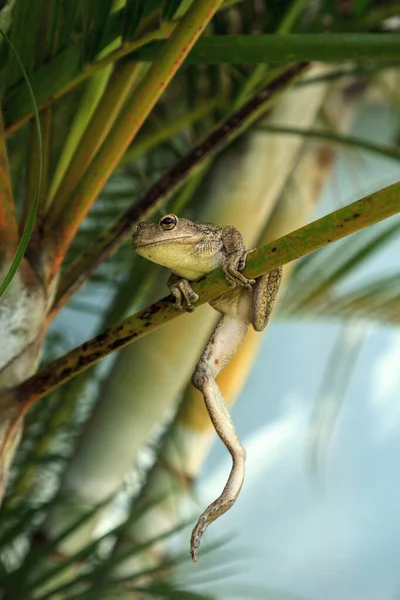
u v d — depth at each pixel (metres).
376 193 0.85
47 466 1.36
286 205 1.45
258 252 0.90
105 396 1.30
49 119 0.98
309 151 1.45
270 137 1.29
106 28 0.94
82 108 0.98
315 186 1.46
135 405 1.29
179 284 0.91
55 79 0.95
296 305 1.49
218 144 1.03
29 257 0.96
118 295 1.25
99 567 1.14
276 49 0.93
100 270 1.34
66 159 0.98
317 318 1.51
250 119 1.05
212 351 0.94
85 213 0.96
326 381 1.67
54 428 1.31
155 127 1.21
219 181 1.29
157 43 0.95
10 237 0.95
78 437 1.33
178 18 0.93
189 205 1.29
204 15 0.91
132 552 1.14
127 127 0.94
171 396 1.30
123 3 0.94
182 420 1.44
